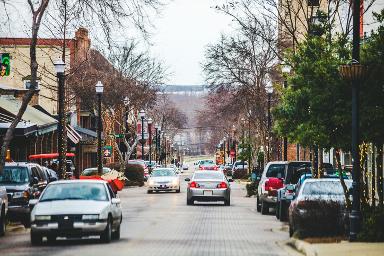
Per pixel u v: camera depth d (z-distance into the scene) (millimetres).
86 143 86000
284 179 39312
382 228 23688
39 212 24281
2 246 24281
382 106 25172
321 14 36469
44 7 32125
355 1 23625
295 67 28125
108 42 31344
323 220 25000
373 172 26766
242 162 111438
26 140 57156
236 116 94625
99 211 24422
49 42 65250
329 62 25781
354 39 23562
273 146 75562
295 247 24078
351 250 20641
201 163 145375
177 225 33438
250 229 31453
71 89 74875
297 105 27234
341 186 27594
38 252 22188
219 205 49750
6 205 29203
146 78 83250
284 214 35531
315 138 25531
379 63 25188
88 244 24719
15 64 79500
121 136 86562
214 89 73688
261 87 70000
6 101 61844
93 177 50219
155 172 68500
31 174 34031
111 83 78438
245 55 68938
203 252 22172
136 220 36469
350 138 25438
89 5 30250
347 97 25344
